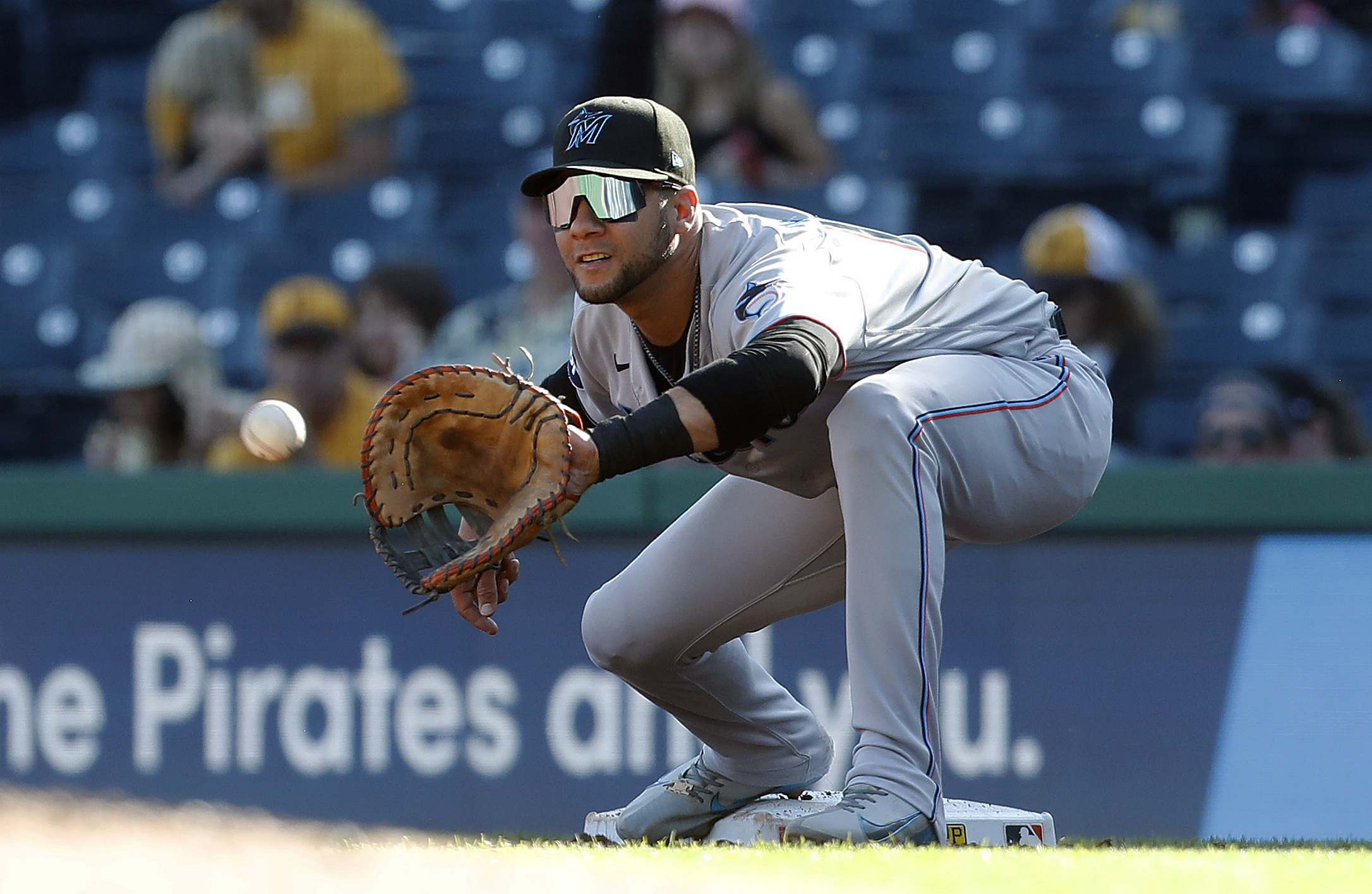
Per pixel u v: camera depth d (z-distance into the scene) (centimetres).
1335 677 1673
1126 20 3000
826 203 2683
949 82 2923
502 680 1719
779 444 927
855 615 866
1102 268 2323
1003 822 977
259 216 2814
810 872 687
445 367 773
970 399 894
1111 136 2820
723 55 2639
